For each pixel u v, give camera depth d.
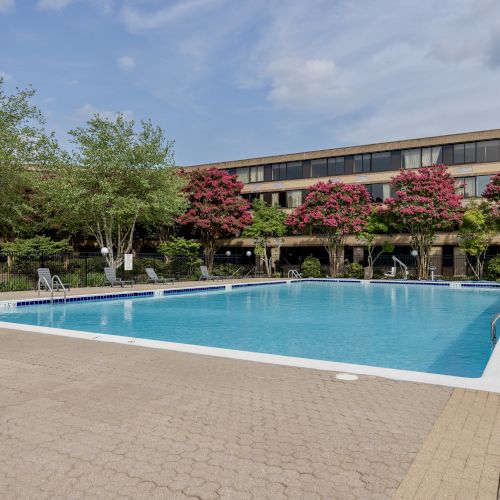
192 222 36.78
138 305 17.88
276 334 11.55
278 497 2.99
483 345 10.21
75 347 7.97
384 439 3.96
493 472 3.36
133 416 4.52
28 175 25.55
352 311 16.38
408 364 8.32
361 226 34.72
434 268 32.03
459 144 35.88
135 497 2.99
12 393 5.27
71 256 26.31
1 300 15.78
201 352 7.53
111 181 27.25
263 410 4.71
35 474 3.30
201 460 3.54
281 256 43.47
